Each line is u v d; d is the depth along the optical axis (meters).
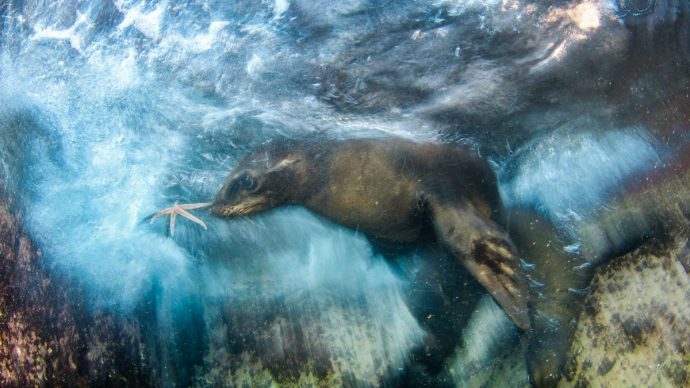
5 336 1.33
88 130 1.91
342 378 1.97
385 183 1.66
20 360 1.35
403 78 1.93
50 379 1.41
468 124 1.83
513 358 1.84
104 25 1.99
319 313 2.07
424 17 1.98
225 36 2.02
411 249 1.81
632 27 1.95
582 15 1.96
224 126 1.93
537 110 1.90
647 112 1.89
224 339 2.08
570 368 1.72
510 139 1.85
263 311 2.11
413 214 1.65
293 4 2.03
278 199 1.78
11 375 1.30
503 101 1.88
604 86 1.92
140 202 2.00
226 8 2.02
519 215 1.80
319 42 2.00
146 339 1.90
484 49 1.95
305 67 1.98
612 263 1.77
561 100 1.91
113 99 1.96
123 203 1.94
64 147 1.84
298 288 2.12
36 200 1.68
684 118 1.85
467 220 1.49
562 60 1.93
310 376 1.99
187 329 2.07
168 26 2.01
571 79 1.92
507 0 1.97
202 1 1.99
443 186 1.61
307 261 2.12
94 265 1.80
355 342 2.00
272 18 2.02
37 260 1.55
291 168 1.75
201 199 2.11
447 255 1.73
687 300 1.62
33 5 1.91
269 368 2.02
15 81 1.78
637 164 1.85
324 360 2.00
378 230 1.74
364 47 1.97
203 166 2.05
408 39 1.97
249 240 2.13
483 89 1.89
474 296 1.81
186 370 2.01
